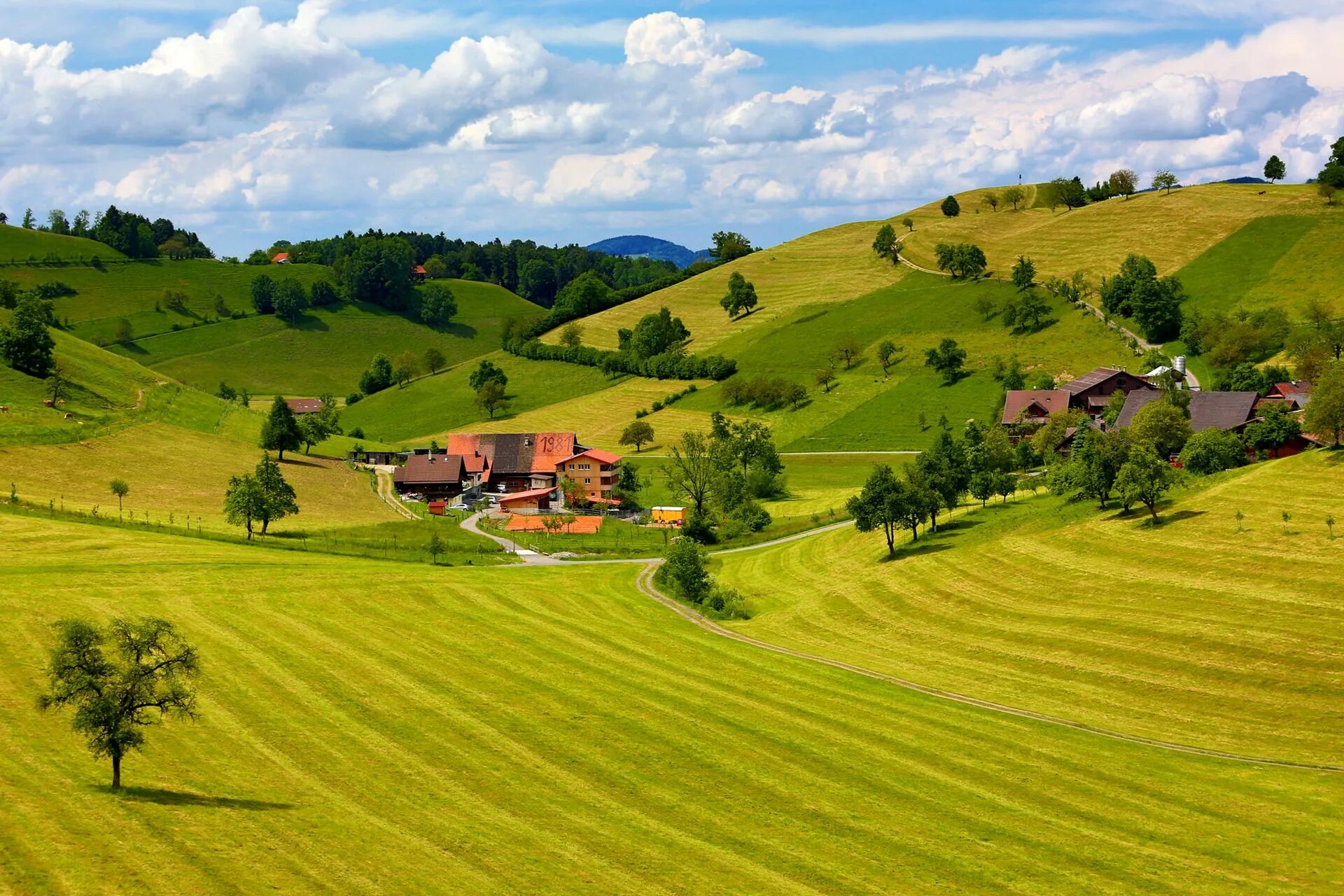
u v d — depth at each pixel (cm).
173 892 4512
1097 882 5241
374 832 5412
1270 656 8056
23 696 6894
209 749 6444
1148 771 6631
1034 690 8300
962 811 6034
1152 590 9706
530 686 8112
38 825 4994
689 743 7025
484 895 4841
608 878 5103
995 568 11194
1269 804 6125
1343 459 11600
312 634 9194
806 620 10850
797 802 6122
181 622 9194
